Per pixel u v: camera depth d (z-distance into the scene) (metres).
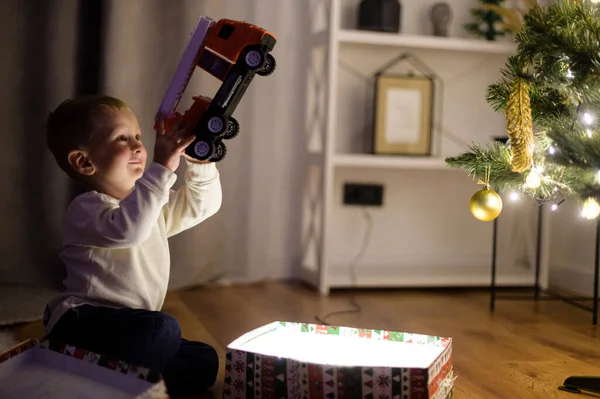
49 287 2.08
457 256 2.53
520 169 1.17
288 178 2.38
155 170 1.17
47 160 2.12
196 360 1.26
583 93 1.13
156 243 1.29
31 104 2.10
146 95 2.11
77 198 1.25
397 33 2.20
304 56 2.35
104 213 1.20
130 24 2.07
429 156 2.30
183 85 1.19
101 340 1.17
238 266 2.32
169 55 2.12
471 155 1.35
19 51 2.08
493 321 1.86
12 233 2.11
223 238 2.27
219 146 1.21
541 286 2.31
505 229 2.54
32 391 1.01
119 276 1.22
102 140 1.27
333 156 2.14
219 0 2.16
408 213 2.49
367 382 1.04
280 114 2.36
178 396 1.25
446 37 2.28
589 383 1.30
